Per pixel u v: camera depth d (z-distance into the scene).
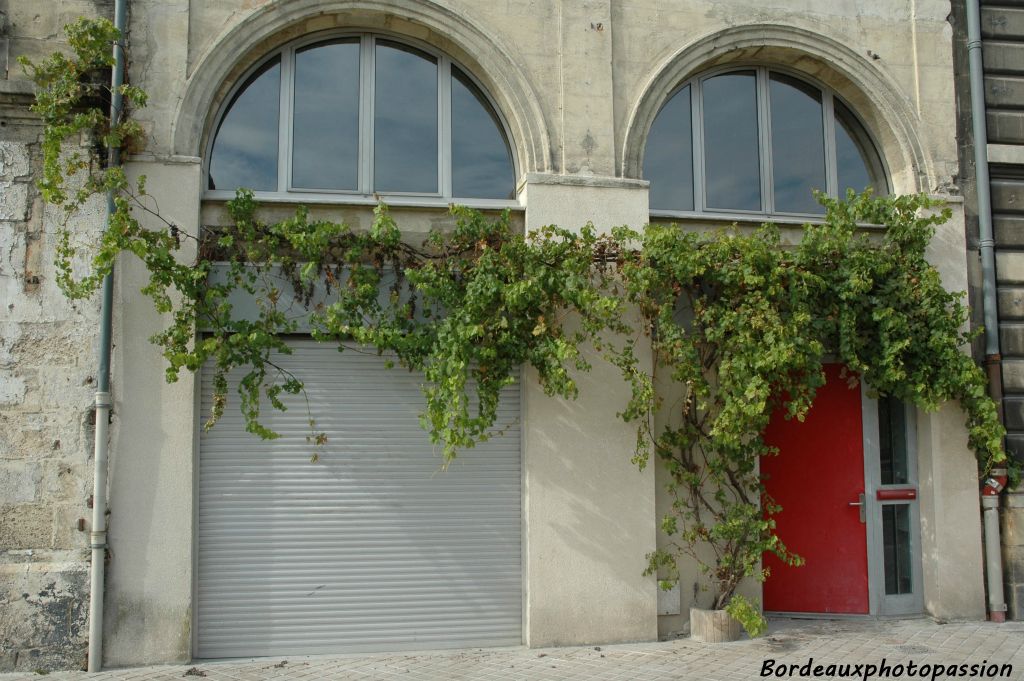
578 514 6.80
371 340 6.32
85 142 6.39
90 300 6.32
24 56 6.12
